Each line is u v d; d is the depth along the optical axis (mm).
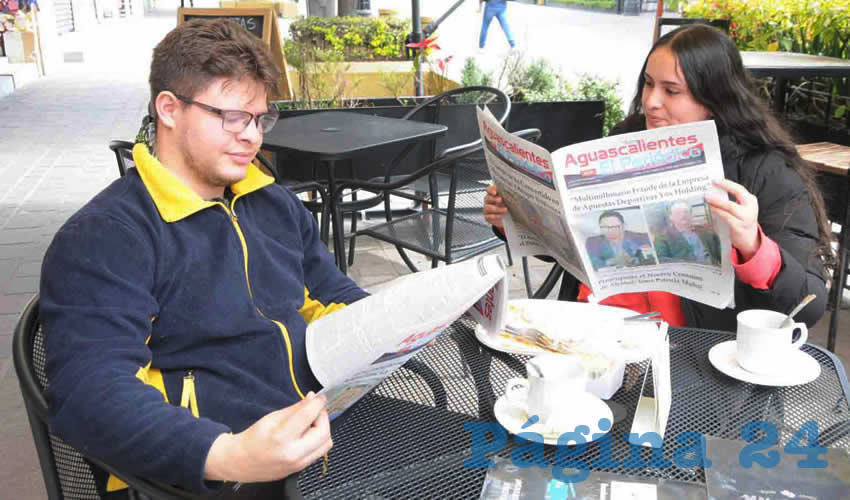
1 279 4008
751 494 1067
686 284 1648
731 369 1403
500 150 1780
